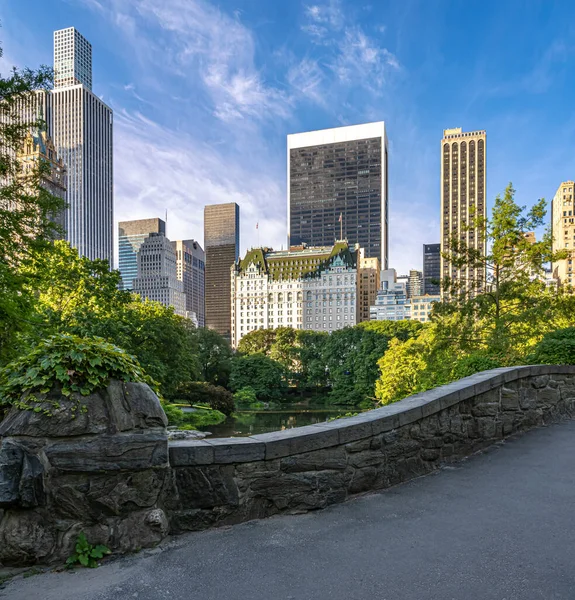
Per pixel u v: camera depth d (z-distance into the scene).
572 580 3.03
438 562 3.30
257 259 165.50
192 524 3.80
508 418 7.20
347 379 76.94
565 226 106.00
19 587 2.98
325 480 4.43
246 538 3.71
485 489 4.88
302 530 3.87
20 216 11.33
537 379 8.08
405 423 5.22
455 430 6.03
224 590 2.96
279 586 3.00
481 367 11.69
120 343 27.11
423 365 30.52
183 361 44.75
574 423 8.19
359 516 4.17
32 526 3.20
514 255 20.11
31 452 3.24
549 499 4.58
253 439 4.20
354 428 4.68
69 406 3.37
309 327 155.88
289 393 90.69
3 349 11.59
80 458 3.33
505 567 3.21
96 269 28.22
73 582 3.04
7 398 3.44
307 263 160.38
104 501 3.39
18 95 10.95
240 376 79.94
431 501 4.54
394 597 2.85
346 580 3.07
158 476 3.62
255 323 160.12
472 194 195.62
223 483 3.95
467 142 196.50
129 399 3.62
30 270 15.34
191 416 49.66
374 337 74.94
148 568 3.23
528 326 18.83
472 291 20.89
